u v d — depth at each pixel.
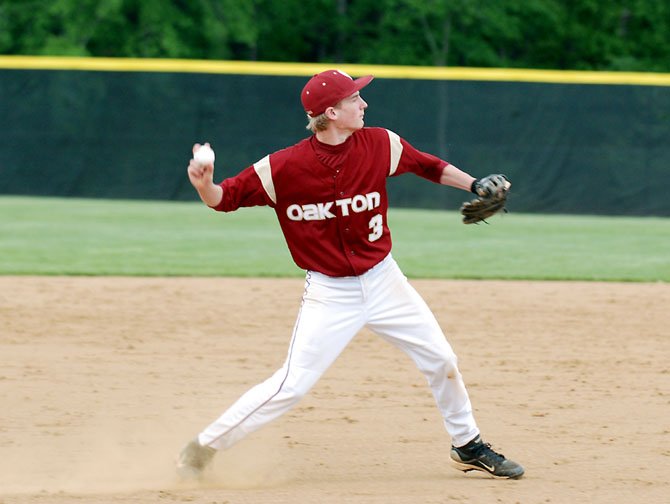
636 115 63.53
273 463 18.59
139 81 65.56
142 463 18.53
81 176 66.12
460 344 29.48
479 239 51.69
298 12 108.56
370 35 112.00
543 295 37.00
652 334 31.06
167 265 42.38
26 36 102.75
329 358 16.77
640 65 109.44
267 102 65.62
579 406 23.00
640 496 16.42
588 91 63.59
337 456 19.11
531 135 64.38
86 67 65.38
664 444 19.98
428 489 16.81
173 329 30.94
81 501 15.84
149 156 66.06
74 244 47.94
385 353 28.48
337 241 16.41
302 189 16.16
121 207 62.84
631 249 48.91
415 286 38.44
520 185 64.75
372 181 16.31
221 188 16.03
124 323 31.66
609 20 111.38
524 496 16.36
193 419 21.67
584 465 18.50
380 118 65.12
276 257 45.19
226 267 42.16
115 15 100.94
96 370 25.89
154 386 24.42
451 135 64.81
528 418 21.95
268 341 29.56
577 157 64.19
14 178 66.19
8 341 28.98
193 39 103.81
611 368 26.78
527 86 64.12
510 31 106.75
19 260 42.97
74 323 31.53
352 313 16.70
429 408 22.78
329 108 15.89
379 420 21.73
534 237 52.81
